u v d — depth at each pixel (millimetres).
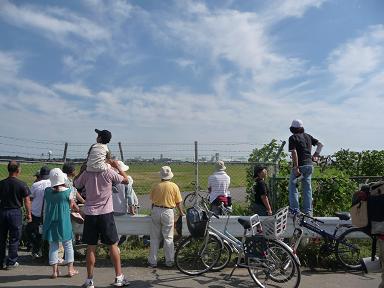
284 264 4242
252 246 4336
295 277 4188
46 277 4672
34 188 5508
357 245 5578
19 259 5504
